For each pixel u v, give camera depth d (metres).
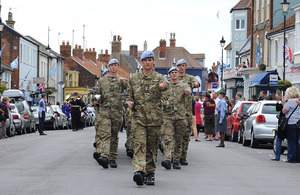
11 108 28.31
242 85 59.31
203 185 9.91
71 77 85.62
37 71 69.88
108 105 12.39
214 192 9.10
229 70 64.25
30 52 66.31
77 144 19.67
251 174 11.77
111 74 12.58
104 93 12.41
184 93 12.41
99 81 12.50
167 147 12.27
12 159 14.09
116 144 12.55
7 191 8.85
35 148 17.83
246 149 19.45
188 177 11.02
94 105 12.55
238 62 68.44
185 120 12.49
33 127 31.47
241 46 68.56
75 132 31.02
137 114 9.80
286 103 14.95
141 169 9.56
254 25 53.56
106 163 12.09
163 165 12.25
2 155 15.27
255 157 16.03
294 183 10.48
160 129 9.90
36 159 14.07
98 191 8.95
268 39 47.94
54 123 35.72
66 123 39.50
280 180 10.89
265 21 49.56
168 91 12.41
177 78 12.59
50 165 12.66
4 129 24.69
